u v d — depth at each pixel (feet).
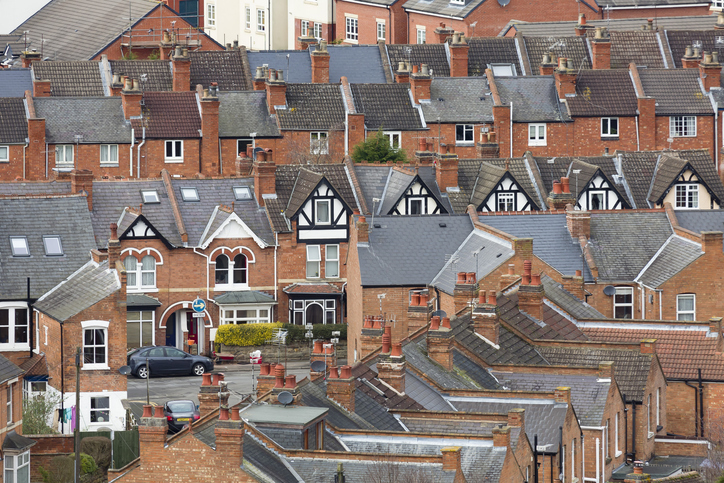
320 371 647.97
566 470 638.12
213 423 574.97
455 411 635.66
